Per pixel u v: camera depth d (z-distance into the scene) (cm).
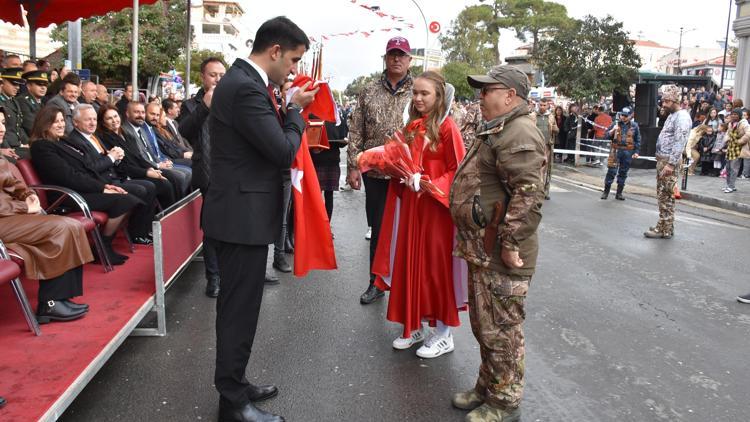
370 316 488
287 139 288
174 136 909
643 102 1756
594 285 590
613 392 368
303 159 348
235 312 301
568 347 436
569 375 390
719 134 1498
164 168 698
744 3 2003
